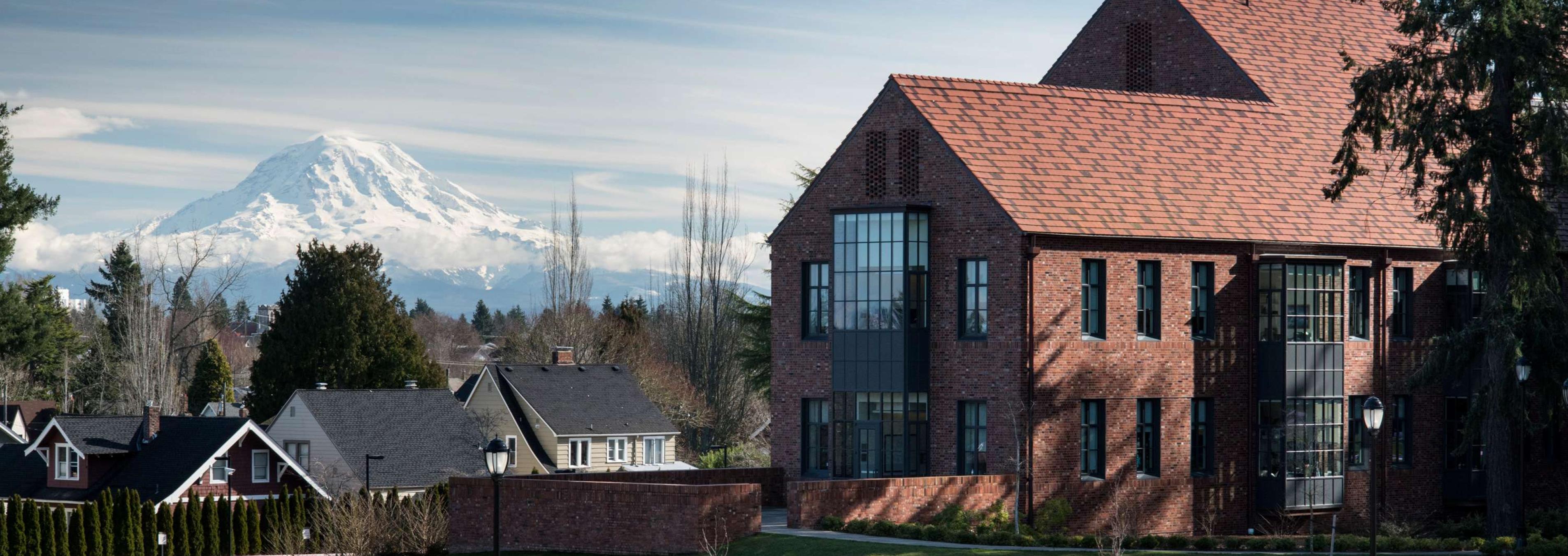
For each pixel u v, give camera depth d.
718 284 90.19
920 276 43.19
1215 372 44.38
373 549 44.34
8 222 79.06
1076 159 44.19
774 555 33.94
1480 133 38.12
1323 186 47.34
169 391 90.94
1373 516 30.88
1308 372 45.31
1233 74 50.19
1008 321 41.47
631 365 94.81
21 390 100.81
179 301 94.50
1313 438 45.47
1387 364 46.91
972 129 43.59
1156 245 43.41
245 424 63.09
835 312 44.25
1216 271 44.38
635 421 81.50
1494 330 38.25
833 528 37.19
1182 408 43.88
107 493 58.62
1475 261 39.06
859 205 43.88
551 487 37.38
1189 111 47.72
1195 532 43.84
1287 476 44.94
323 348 89.69
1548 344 38.38
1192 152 46.34
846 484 38.00
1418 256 47.53
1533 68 37.12
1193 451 44.34
